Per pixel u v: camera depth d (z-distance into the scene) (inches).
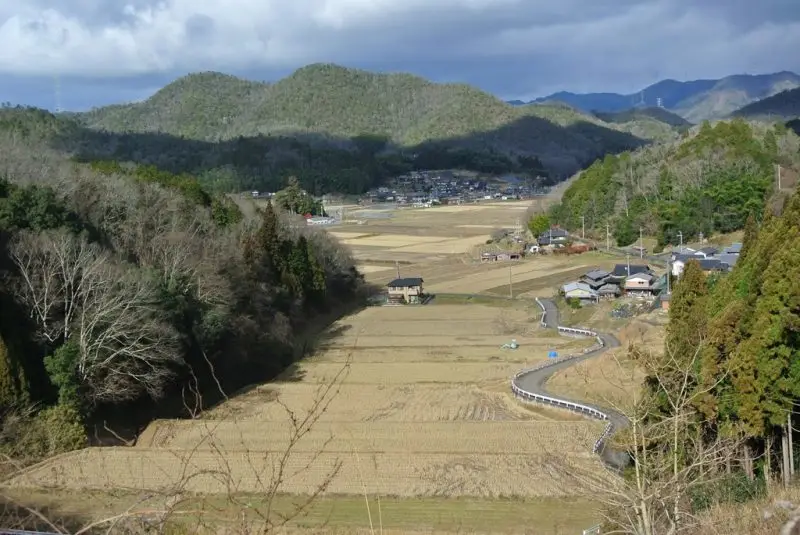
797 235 802.8
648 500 288.7
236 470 954.7
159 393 1259.8
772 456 795.4
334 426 1168.8
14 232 1307.8
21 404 1016.9
